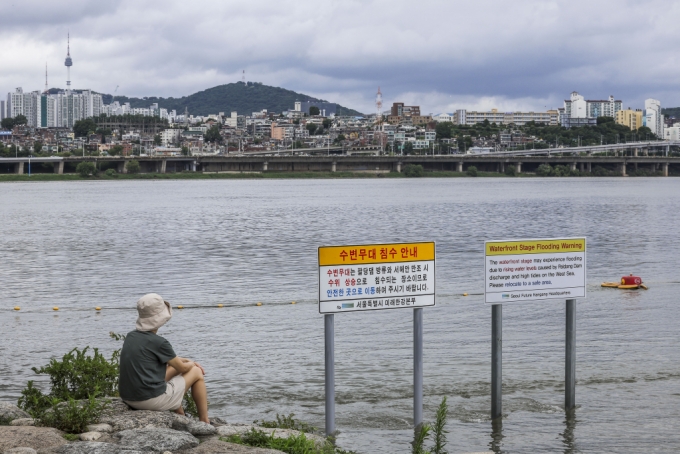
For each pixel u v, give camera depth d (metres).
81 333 33.09
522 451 18.08
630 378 23.97
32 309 39.59
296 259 62.62
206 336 31.23
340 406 21.61
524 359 26.64
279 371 25.39
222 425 15.47
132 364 14.61
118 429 14.10
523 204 159.75
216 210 140.25
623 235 85.81
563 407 21.12
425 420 20.25
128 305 40.84
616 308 36.72
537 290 18.78
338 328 32.34
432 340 29.75
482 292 42.97
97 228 100.25
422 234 91.62
